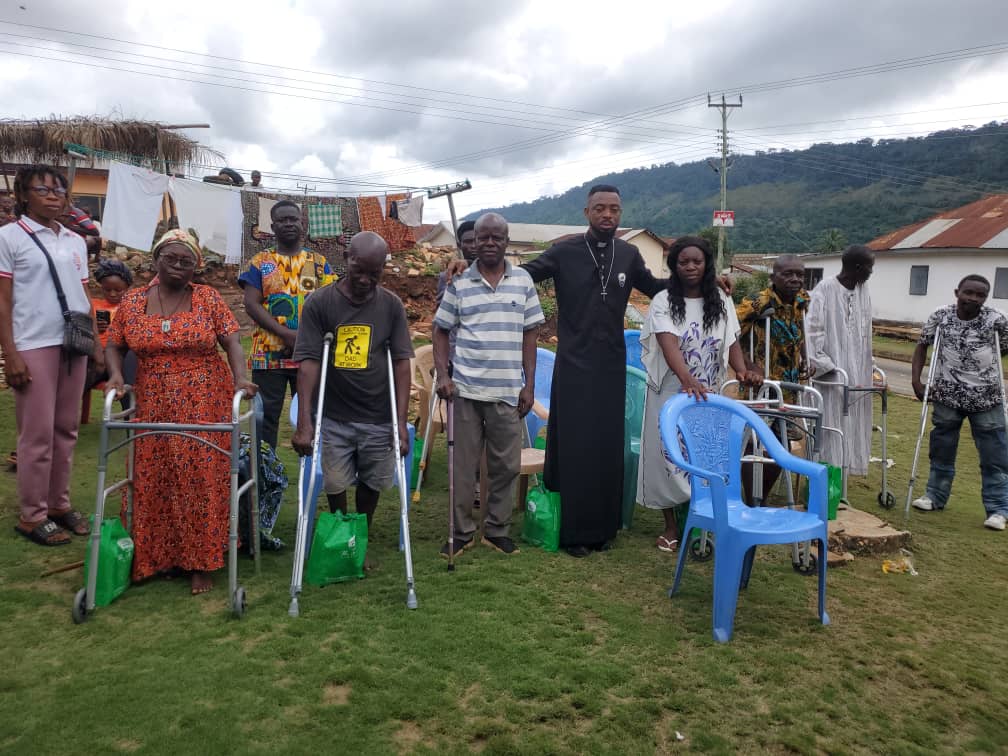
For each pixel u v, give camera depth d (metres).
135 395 3.82
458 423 4.36
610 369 4.54
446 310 4.38
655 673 3.08
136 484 3.72
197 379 3.74
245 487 3.61
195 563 3.72
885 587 4.14
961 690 3.05
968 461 7.66
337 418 4.03
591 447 4.49
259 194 10.23
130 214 9.71
